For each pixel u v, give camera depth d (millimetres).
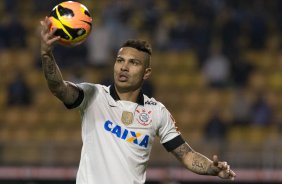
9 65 52125
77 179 15750
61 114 47875
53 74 15070
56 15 15547
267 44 53719
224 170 16297
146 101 16297
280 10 54969
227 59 49562
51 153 37344
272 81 50719
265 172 36156
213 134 42406
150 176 35906
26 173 37000
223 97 48812
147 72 16344
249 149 36469
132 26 53094
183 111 48250
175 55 52000
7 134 47250
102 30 49438
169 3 55219
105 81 45344
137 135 15828
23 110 47906
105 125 15797
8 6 55438
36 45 53812
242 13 53719
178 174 35719
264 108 45656
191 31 52344
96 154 15672
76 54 49562
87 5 56344
